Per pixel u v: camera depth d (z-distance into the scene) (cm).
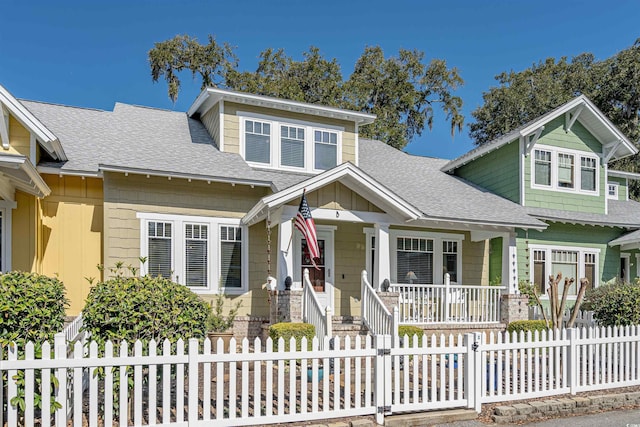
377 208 1301
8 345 545
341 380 922
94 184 1279
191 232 1295
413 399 721
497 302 1502
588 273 1808
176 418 605
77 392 552
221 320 1195
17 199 1160
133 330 624
